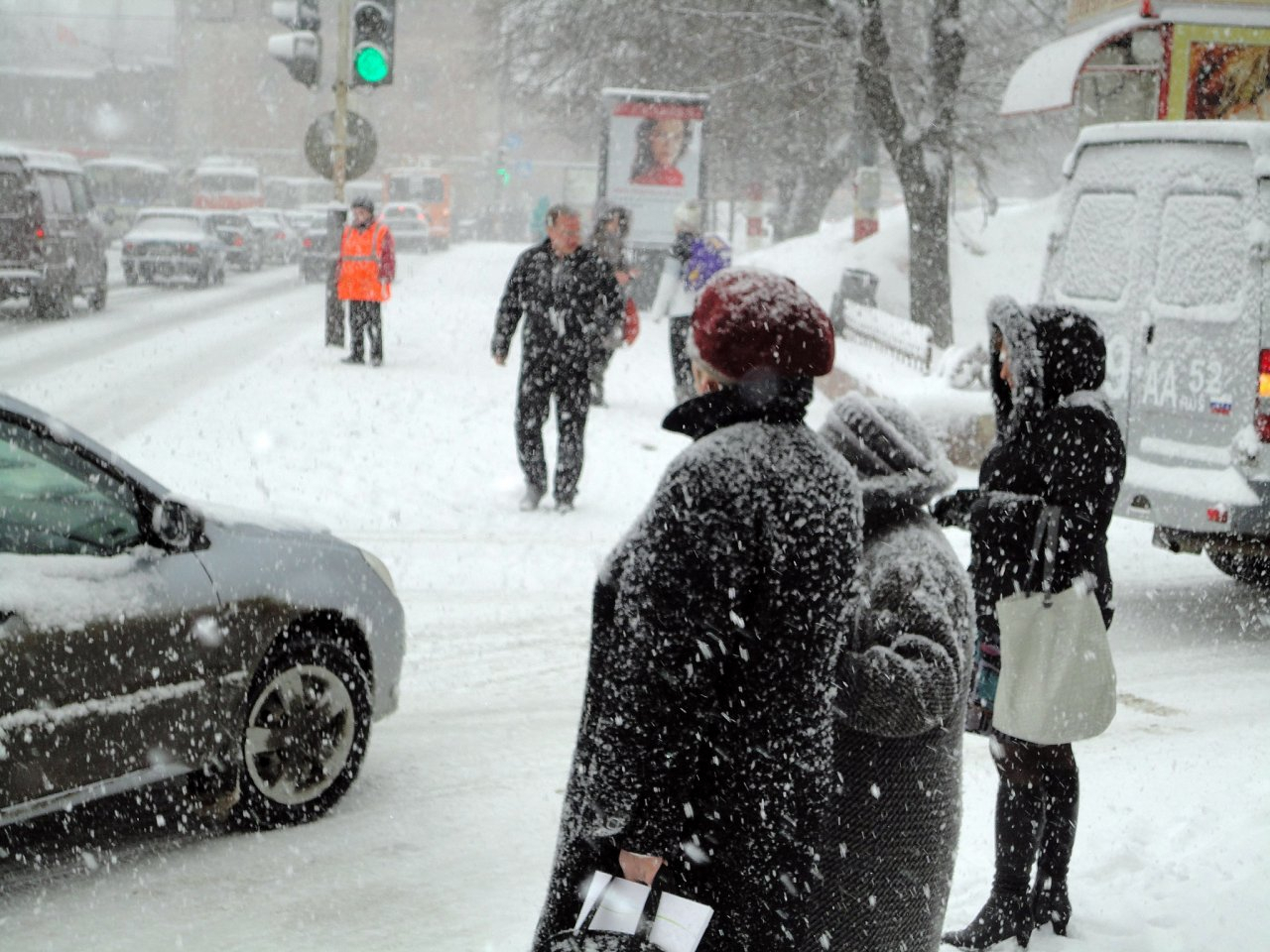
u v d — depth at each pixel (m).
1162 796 5.43
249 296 29.69
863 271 24.19
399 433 13.11
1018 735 3.86
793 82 28.09
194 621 4.61
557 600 8.38
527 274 10.36
